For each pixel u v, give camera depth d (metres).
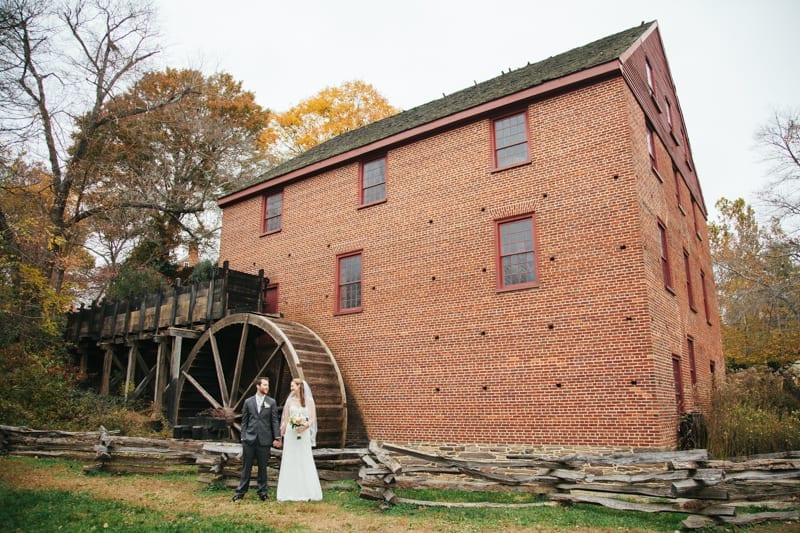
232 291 15.65
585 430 10.13
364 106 32.94
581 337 10.55
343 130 32.22
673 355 11.44
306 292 15.68
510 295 11.63
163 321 16.97
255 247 17.64
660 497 7.25
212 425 13.88
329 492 8.61
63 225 22.06
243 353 14.54
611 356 10.16
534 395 10.87
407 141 14.28
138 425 14.39
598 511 7.31
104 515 6.57
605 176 11.01
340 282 15.03
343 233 15.18
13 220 15.52
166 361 17.02
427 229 13.38
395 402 12.91
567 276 11.00
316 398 12.71
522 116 12.55
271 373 16.45
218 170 28.67
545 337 10.98
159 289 17.36
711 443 10.05
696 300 15.66
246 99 33.50
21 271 14.52
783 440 9.56
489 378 11.53
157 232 28.81
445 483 8.34
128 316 18.08
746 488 7.09
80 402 14.64
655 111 13.93
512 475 8.06
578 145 11.48
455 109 13.39
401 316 13.31
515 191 12.11
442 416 12.05
